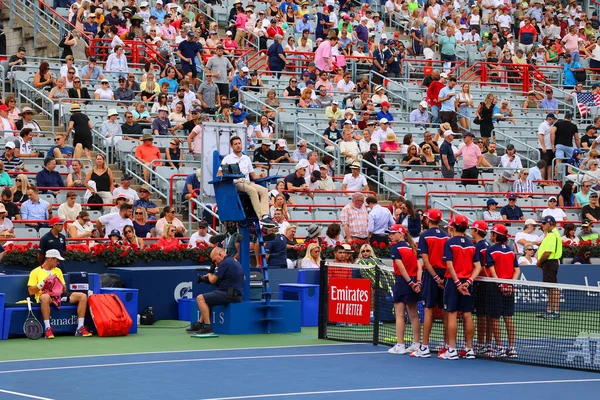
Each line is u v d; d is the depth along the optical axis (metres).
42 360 19.06
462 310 19.89
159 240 27.05
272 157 34.66
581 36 54.69
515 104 46.66
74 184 30.28
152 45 41.66
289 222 30.88
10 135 33.28
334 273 23.23
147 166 32.41
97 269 24.98
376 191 35.88
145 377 17.20
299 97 40.56
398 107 43.62
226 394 15.68
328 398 15.46
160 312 25.16
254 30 46.12
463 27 51.78
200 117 35.44
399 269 20.19
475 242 20.55
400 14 53.16
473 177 36.66
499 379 17.55
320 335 22.66
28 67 38.44
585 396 15.96
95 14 42.44
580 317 23.70
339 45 45.62
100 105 36.25
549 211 34.72
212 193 25.27
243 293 23.58
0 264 23.88
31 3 43.19
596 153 39.38
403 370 18.36
